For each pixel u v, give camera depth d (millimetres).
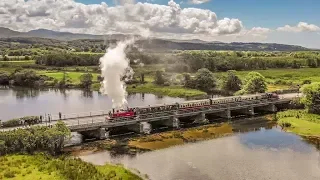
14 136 60969
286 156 69062
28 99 150625
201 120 98312
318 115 102312
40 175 49094
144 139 80250
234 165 63375
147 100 145375
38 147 63469
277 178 57594
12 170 50438
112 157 66812
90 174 51438
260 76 139375
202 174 58594
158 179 55844
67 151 69188
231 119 104375
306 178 57938
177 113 92750
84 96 159000
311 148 74625
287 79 190875
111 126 79875
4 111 121312
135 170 59594
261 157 68250
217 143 78062
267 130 90562
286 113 106812
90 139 78625
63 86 191750
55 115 108438
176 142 78438
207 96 156625
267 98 117812
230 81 166875
